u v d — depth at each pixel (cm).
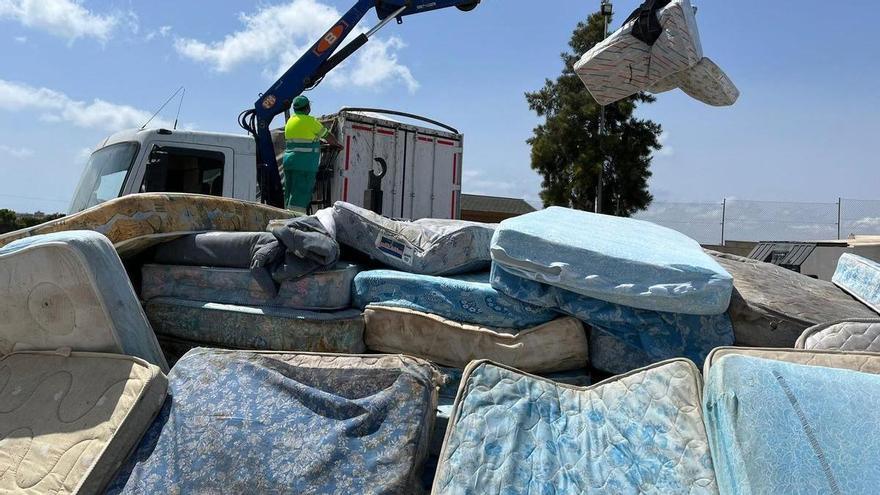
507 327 288
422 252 325
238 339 309
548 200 2122
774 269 346
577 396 236
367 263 360
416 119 909
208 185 658
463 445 210
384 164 715
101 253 264
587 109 2020
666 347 272
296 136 690
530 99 2208
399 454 210
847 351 224
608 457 208
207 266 332
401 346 301
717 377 199
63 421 236
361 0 821
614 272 268
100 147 686
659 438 209
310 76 796
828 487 163
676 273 260
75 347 267
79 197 659
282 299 311
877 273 295
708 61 365
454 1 842
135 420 229
